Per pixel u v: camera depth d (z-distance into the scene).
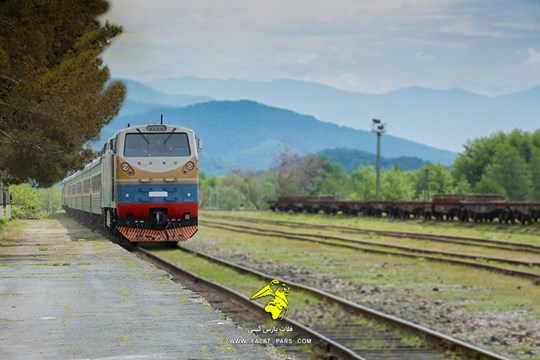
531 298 38.31
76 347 16.78
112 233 69.12
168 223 62.81
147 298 24.75
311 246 72.50
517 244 68.31
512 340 28.92
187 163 63.03
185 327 19.31
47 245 54.50
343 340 29.12
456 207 110.50
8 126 60.84
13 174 67.69
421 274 48.38
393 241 77.50
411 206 125.12
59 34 51.59
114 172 63.56
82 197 99.06
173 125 63.38
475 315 33.94
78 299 24.50
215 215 168.88
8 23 46.28
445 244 72.56
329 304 37.09
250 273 48.97
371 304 37.91
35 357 15.78
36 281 29.84
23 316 21.05
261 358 15.73
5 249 50.12
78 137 64.94
